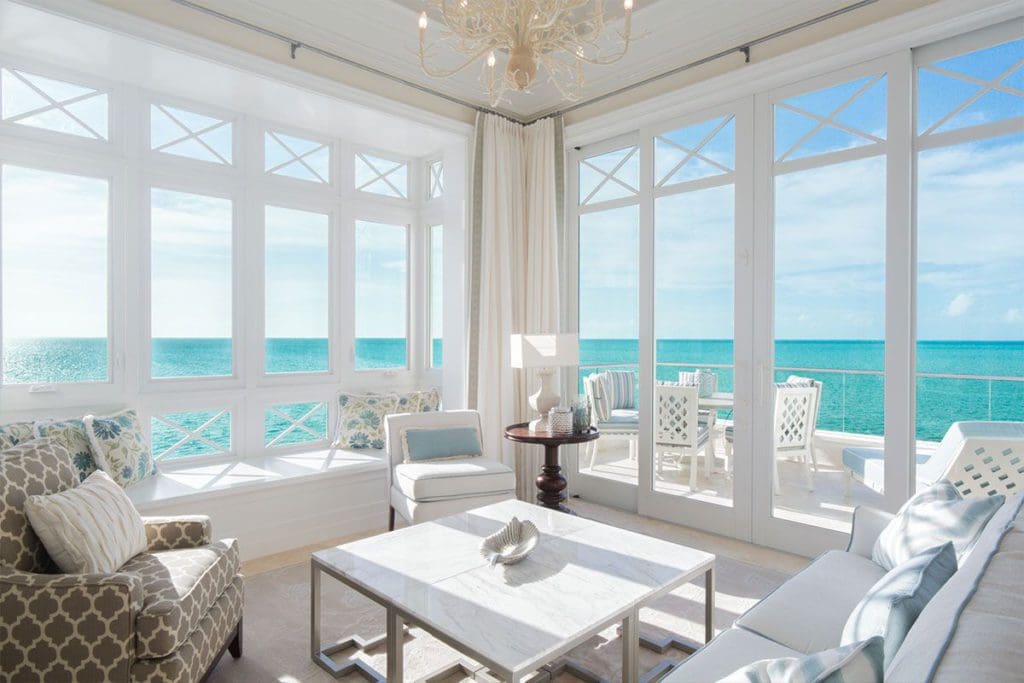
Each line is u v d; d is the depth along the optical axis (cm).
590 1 332
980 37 269
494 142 426
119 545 197
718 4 323
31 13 263
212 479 332
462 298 443
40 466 205
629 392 407
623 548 222
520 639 156
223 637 205
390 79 381
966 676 75
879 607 120
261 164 398
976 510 165
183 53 302
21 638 168
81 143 329
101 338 338
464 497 322
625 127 396
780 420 331
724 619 251
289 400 412
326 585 290
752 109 337
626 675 179
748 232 340
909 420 287
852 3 293
